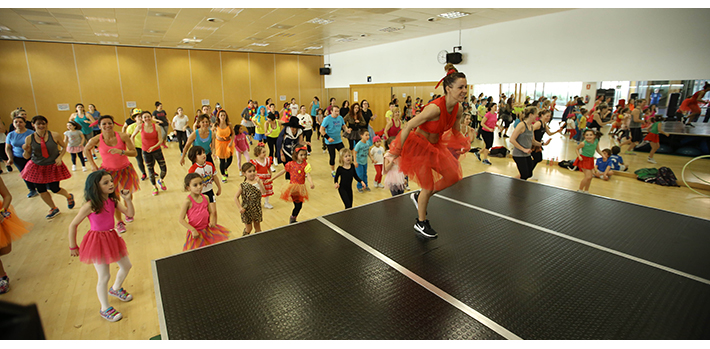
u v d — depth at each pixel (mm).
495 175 3811
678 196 5363
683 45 5824
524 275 1741
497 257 1926
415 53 10969
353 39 11000
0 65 10414
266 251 2039
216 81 14023
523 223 2414
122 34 9570
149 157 5598
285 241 2168
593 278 1701
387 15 7391
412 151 2010
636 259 1884
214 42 11508
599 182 6238
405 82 11594
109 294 2938
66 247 3883
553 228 2324
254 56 14609
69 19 7418
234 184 6402
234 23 8125
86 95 11766
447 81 1869
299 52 15031
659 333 1313
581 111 7273
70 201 5059
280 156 7379
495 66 8734
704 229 2264
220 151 6266
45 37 10039
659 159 6348
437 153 2025
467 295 1575
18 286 3107
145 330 2557
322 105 16516
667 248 2012
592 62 6988
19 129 5086
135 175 4430
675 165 6168
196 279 1741
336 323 1396
